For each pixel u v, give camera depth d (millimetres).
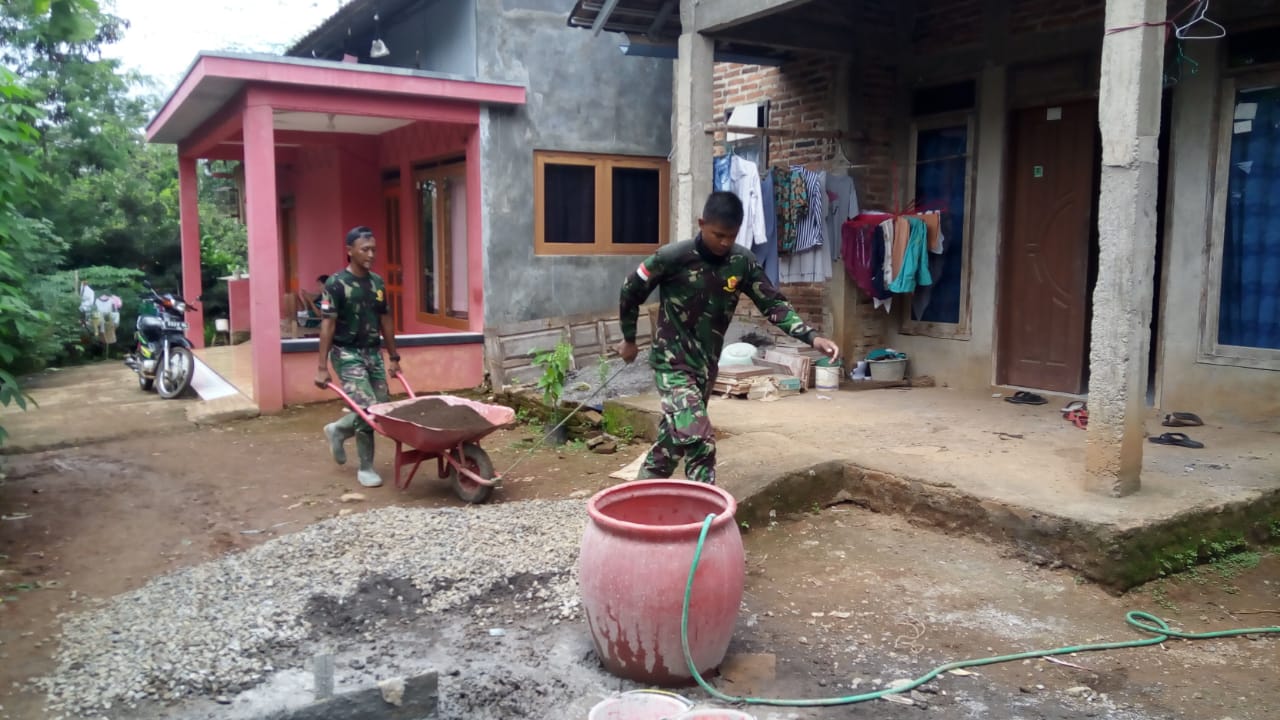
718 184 8297
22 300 5879
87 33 6484
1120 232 4793
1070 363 7973
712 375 4746
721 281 4496
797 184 8492
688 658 3443
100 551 5328
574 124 11109
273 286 9477
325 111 9656
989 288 8461
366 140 13680
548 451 7762
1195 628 4141
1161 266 7145
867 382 8883
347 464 7473
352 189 13672
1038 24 7898
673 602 3406
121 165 17859
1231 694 3555
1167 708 3445
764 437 6438
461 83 10164
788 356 8797
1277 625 4172
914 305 9156
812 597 4492
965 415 7301
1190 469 5480
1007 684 3627
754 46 9203
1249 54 6520
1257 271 6609
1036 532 4762
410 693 3094
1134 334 4824
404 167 12898
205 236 20391
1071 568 4613
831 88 9125
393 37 13000
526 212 10891
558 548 4957
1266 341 6594
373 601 4379
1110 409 4902
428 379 10398
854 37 8883
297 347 9750
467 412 6383
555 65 10922
